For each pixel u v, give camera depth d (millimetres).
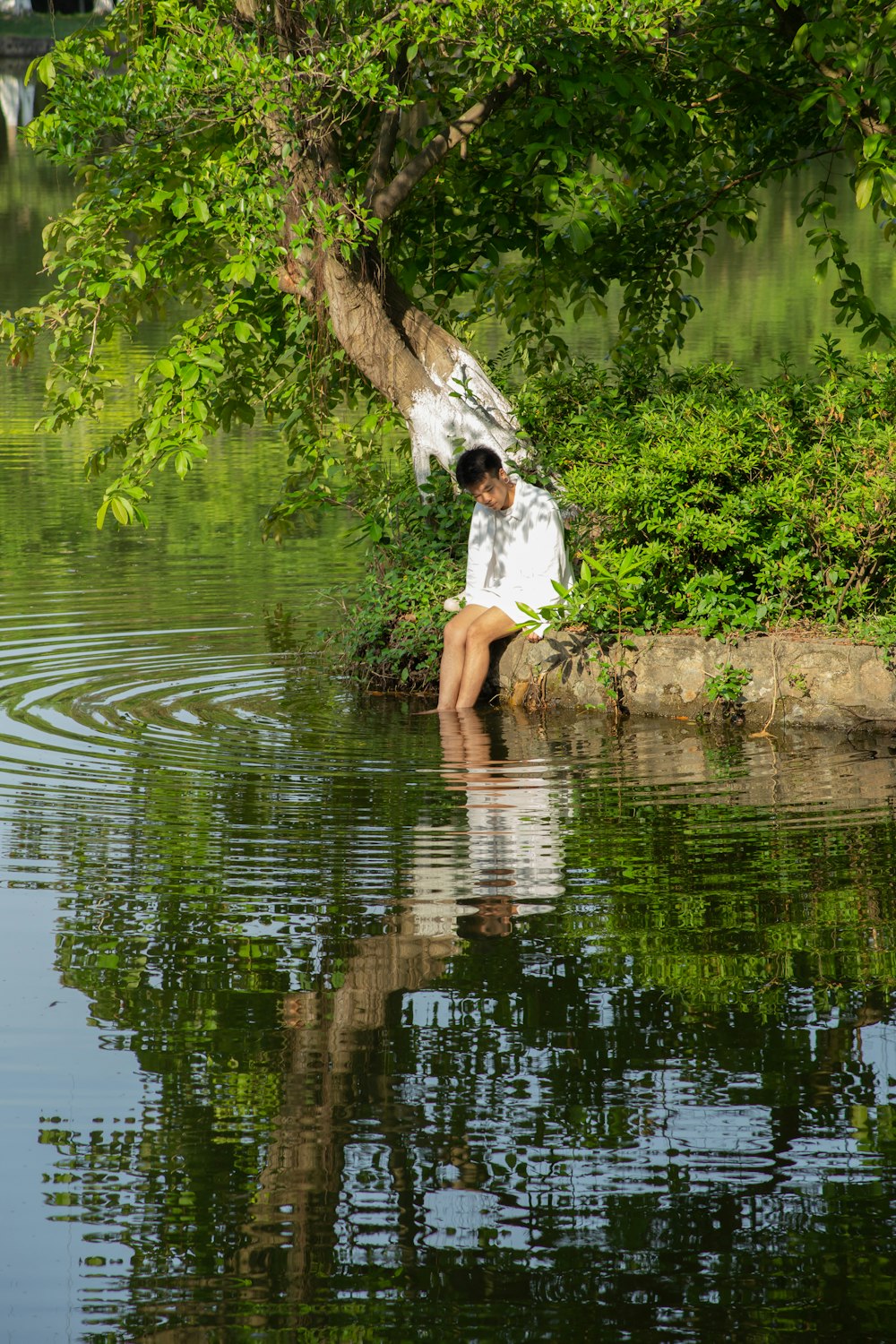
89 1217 4641
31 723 11086
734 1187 4738
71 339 14891
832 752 10539
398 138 14961
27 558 17672
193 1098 5320
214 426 15328
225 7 13008
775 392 13523
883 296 34906
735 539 11781
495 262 15930
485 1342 4027
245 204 12148
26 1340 4043
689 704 11797
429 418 14320
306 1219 4609
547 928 6922
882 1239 4461
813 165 57219
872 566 12219
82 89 12547
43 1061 5605
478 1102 5277
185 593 15883
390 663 12961
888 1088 5320
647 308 17453
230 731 11055
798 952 6582
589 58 13117
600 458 12961
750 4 14227
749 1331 4062
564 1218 4578
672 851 8094
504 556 12672
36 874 7730
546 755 10484
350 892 7434
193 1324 4109
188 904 7273
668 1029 5797
